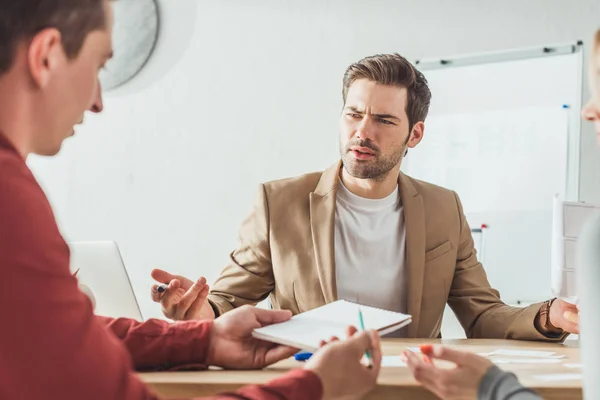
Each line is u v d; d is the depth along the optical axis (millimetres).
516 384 798
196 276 2801
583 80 2238
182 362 1038
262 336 1003
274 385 732
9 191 596
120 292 1376
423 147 2471
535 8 2320
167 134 2859
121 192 2932
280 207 1669
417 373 849
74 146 3006
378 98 1560
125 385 639
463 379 825
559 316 1331
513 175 2328
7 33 643
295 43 2668
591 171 2232
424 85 1645
